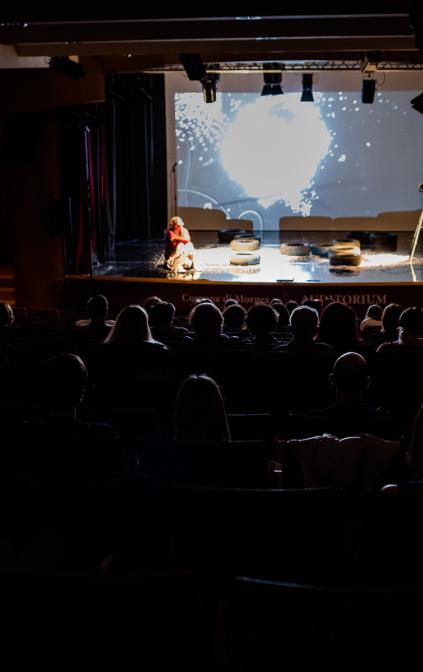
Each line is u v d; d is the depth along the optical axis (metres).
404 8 7.26
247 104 19.23
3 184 16.86
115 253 17.73
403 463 3.39
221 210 19.83
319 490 2.56
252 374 5.54
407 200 19.52
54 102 12.37
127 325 5.50
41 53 12.02
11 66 12.20
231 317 8.20
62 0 7.37
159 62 13.33
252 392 5.59
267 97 19.17
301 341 6.10
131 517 2.85
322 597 1.79
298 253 16.70
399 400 5.69
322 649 1.85
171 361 5.50
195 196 19.81
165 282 14.13
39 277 14.13
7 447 3.51
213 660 2.41
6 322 7.44
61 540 2.88
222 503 2.60
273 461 4.44
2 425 3.53
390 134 19.25
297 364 5.50
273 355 5.53
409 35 9.62
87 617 1.85
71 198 14.69
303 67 16.33
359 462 3.31
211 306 6.11
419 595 1.77
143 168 19.55
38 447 3.47
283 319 9.61
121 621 1.86
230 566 2.70
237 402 5.61
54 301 14.38
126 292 14.39
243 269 15.27
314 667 1.87
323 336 6.60
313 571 2.67
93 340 6.45
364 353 5.64
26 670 1.91
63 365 3.48
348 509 2.56
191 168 19.66
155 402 5.30
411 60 14.17
